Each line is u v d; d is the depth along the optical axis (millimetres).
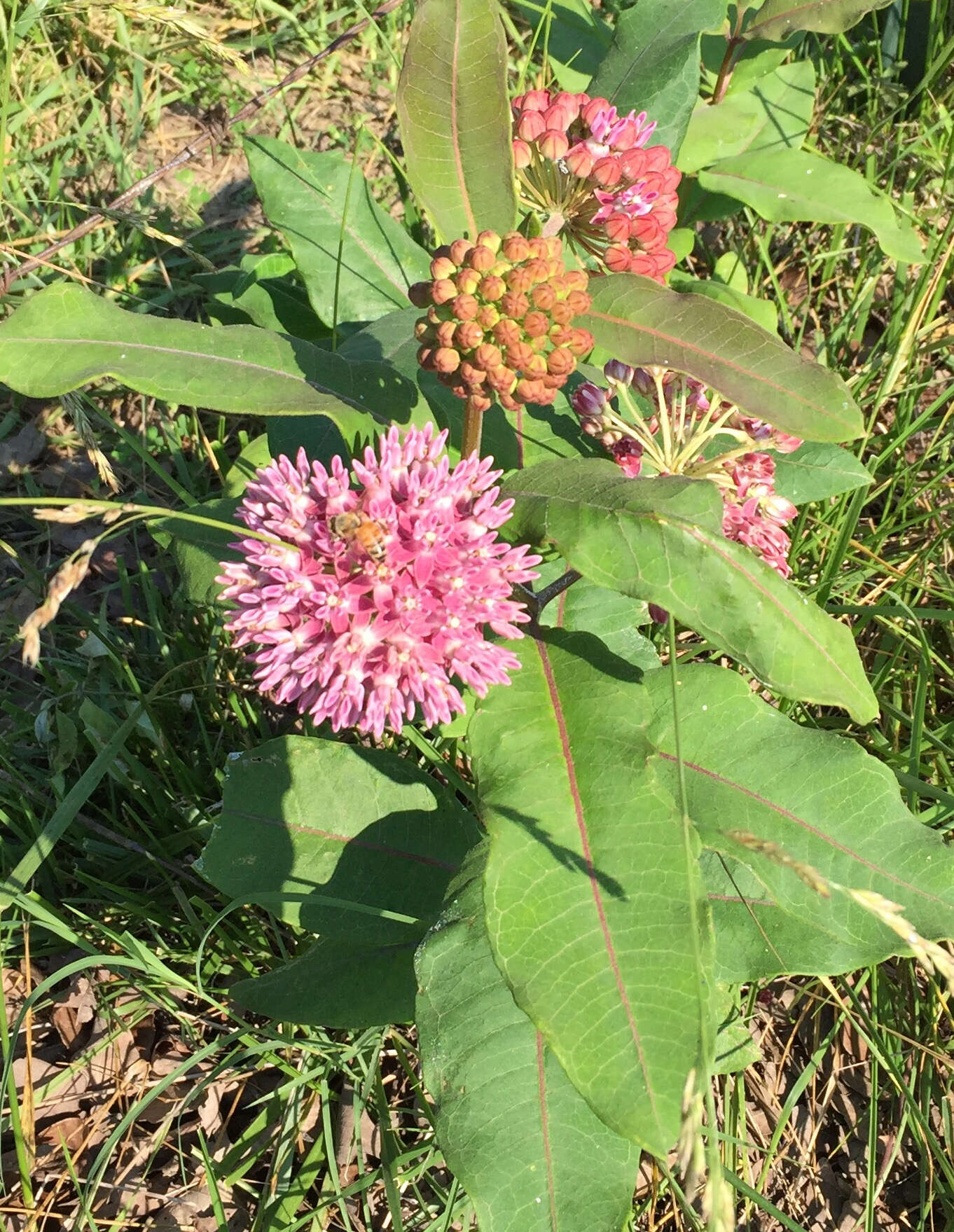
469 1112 266
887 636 437
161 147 581
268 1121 341
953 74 572
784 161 444
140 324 282
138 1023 365
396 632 238
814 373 259
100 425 494
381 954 314
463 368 255
